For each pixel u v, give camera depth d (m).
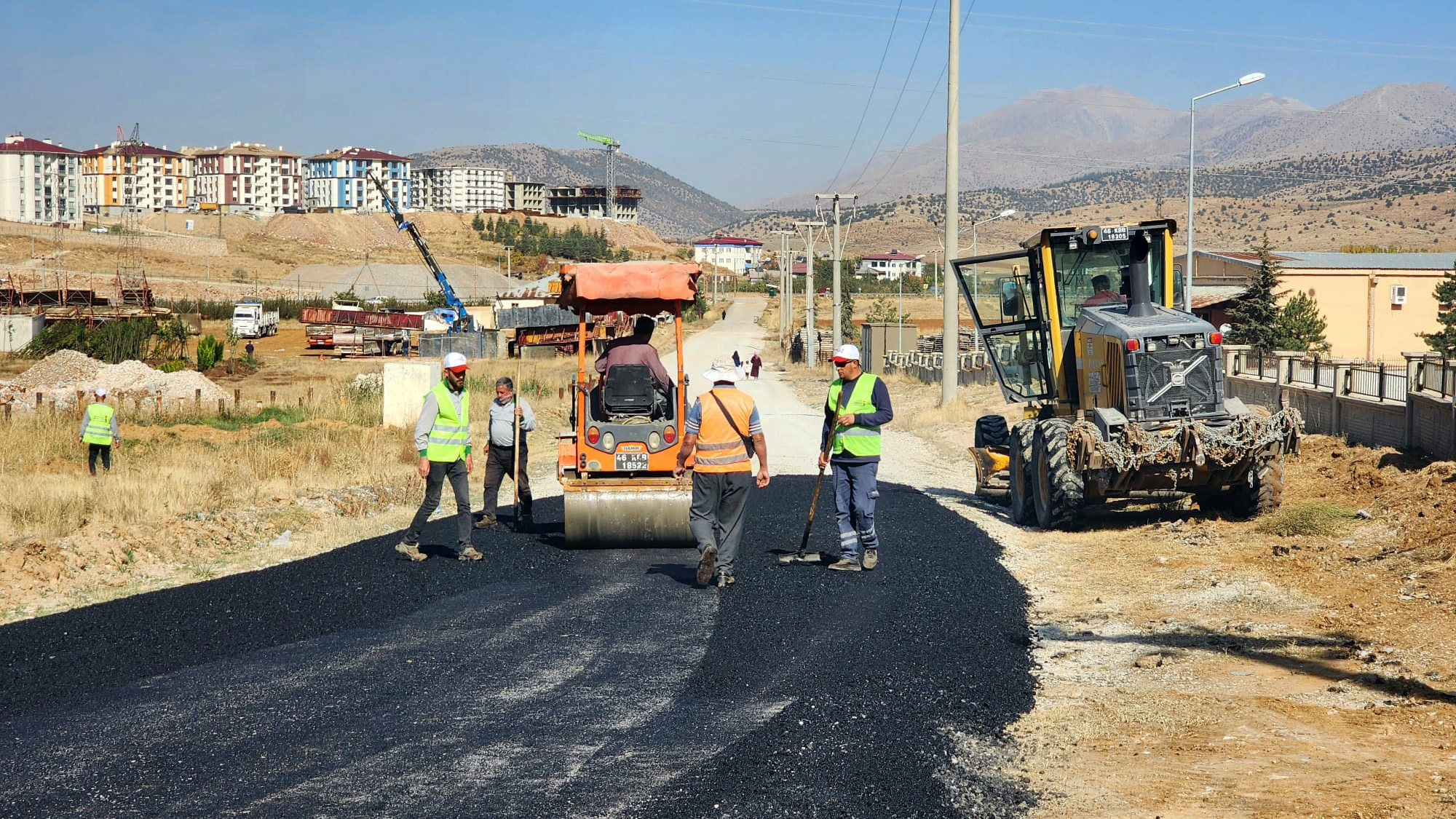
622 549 11.62
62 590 10.26
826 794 5.38
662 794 5.40
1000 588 9.91
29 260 125.12
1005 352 16.12
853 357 10.55
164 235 153.88
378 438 21.94
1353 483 14.10
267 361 60.31
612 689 7.05
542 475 19.75
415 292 144.75
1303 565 10.05
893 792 5.39
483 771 5.72
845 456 10.55
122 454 20.16
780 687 7.04
